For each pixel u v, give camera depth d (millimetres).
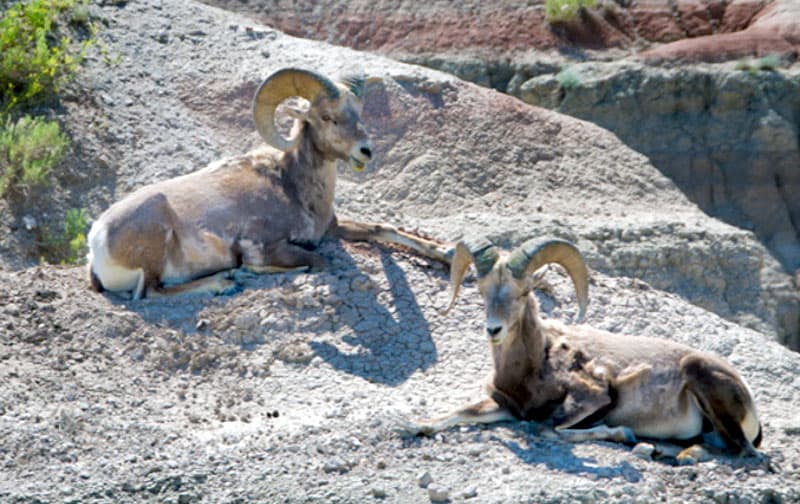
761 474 27984
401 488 27016
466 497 26484
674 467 28078
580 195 56875
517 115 59219
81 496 27203
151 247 36250
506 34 74375
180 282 36812
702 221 57531
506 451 28219
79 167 49781
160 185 37625
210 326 35000
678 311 38375
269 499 26984
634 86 69062
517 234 51250
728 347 37188
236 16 61906
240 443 29562
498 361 29234
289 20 76938
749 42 70250
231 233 37031
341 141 37281
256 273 37219
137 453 29094
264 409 32062
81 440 29672
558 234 52250
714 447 28766
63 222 47969
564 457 27953
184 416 31594
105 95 52969
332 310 35375
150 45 56594
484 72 72875
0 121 50000
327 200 38219
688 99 68312
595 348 29594
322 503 26703
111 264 36125
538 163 57750
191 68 55875
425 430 29156
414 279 36875
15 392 31594
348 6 77438
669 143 67688
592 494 26516
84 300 35875
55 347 33938
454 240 49281
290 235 37531
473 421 29438
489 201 55188
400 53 74562
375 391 32844
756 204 66250
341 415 31250
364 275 36531
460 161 56406
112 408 31594
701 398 28734
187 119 53438
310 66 57625
